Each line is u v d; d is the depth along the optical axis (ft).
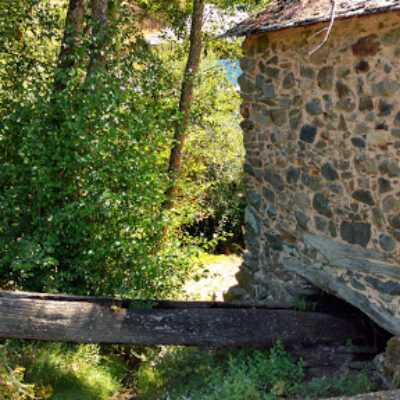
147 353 21.18
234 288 24.11
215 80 31.32
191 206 21.03
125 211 18.43
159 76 21.42
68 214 18.01
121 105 18.83
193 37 29.89
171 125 20.80
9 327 16.83
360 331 18.39
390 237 14.79
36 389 16.65
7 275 20.01
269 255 21.16
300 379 16.79
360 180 15.57
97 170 18.56
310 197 17.93
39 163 17.95
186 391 16.98
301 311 18.37
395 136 14.20
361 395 13.26
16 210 19.04
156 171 19.49
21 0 21.67
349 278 16.56
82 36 19.38
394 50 13.92
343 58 15.64
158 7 30.50
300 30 17.47
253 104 20.88
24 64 21.18
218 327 17.76
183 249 20.06
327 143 16.78
